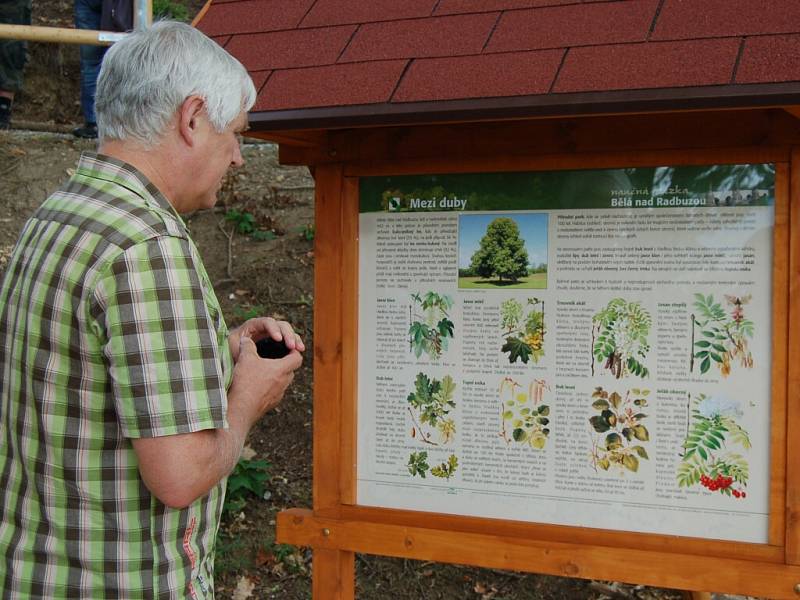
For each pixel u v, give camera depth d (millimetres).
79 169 1628
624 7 2125
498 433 2377
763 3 1982
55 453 1532
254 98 1765
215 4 2654
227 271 4691
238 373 1725
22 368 1564
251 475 3695
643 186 2229
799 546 2131
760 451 2170
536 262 2322
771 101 1784
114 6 4992
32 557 1581
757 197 2148
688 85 1838
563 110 1938
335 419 2518
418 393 2445
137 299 1463
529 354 2338
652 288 2232
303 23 2455
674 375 2225
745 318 2168
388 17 2369
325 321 2514
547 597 3260
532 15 2209
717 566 2176
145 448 1463
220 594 3309
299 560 3447
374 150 2436
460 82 2064
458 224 2389
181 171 1648
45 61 6316
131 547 1572
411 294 2439
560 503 2328
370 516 2500
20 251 1621
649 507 2254
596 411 2291
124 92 1573
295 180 5289
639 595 3229
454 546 2393
